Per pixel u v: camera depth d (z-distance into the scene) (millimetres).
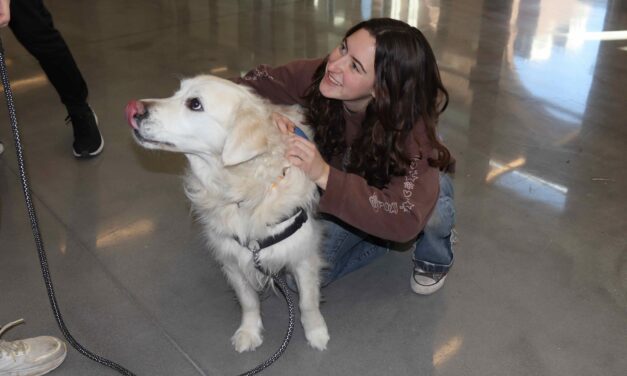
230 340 2207
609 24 5961
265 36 5195
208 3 6129
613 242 2711
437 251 2275
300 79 2238
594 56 5035
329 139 2125
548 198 3029
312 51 4871
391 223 1848
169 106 1794
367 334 2242
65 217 2812
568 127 3768
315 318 2193
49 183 3057
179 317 2297
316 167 1756
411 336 2229
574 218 2877
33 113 3760
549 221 2852
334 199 1800
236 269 2121
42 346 2018
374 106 1855
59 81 2953
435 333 2238
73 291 2385
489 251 2646
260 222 1886
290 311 2039
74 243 2646
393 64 1739
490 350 2156
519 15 6180
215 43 4980
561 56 5004
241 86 1916
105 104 3873
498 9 6359
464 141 3543
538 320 2285
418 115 1861
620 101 4176
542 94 4238
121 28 5309
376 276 2549
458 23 5805
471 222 2832
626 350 2150
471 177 3182
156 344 2170
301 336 2244
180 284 2459
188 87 1828
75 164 3236
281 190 1858
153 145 1828
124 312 2301
